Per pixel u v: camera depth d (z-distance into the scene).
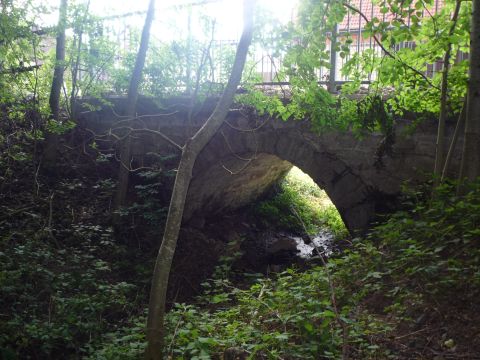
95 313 7.30
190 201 11.70
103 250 9.80
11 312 7.12
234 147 10.00
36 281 7.84
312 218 14.81
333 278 5.80
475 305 4.43
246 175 12.53
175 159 10.84
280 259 12.00
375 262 5.77
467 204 5.53
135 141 11.19
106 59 11.28
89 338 6.78
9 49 10.41
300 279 6.05
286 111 7.82
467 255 5.15
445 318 4.45
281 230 13.97
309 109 6.68
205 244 11.07
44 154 11.07
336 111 6.95
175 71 10.72
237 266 11.06
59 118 11.45
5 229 9.41
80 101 11.66
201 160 10.37
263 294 6.08
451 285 4.77
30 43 10.41
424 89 7.04
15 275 7.56
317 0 5.56
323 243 12.68
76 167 11.33
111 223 10.34
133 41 11.41
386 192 8.44
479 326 4.20
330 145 8.94
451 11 7.07
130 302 8.30
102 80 11.69
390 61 6.69
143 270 9.44
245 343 4.66
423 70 7.25
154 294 4.55
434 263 5.16
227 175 11.77
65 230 9.86
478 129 5.90
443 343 4.19
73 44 10.98
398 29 5.99
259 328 5.06
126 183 10.62
